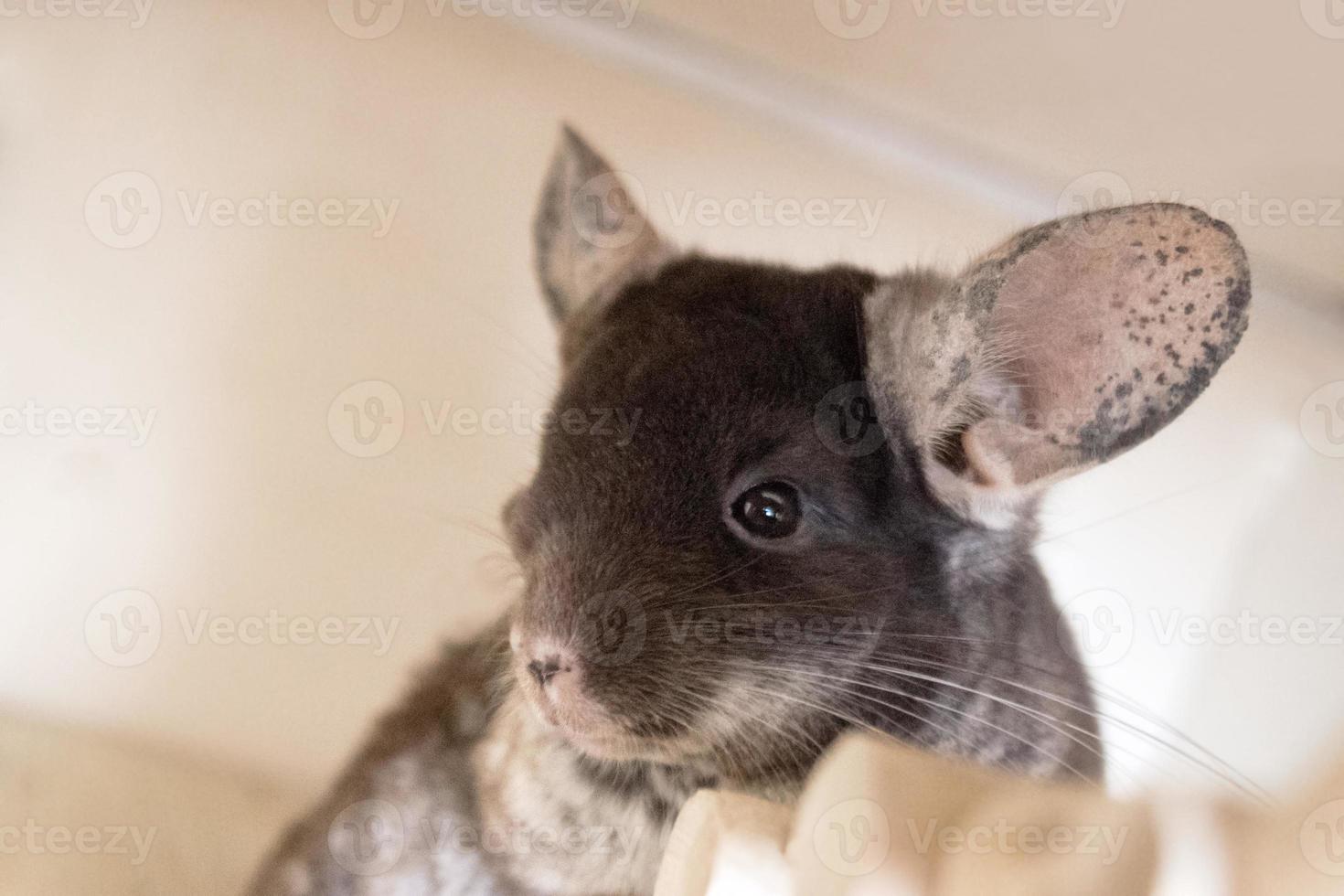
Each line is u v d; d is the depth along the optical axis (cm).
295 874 39
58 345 42
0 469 42
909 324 35
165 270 42
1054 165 41
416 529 41
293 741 41
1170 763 37
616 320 37
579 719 34
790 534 35
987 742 35
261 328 42
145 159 42
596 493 35
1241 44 39
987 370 34
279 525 41
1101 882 27
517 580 37
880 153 41
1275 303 40
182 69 42
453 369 41
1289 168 40
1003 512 35
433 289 42
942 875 28
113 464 42
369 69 42
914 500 35
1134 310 34
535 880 37
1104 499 39
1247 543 39
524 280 41
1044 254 34
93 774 40
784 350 35
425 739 39
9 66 41
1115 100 40
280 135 42
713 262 38
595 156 39
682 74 41
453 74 42
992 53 40
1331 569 39
